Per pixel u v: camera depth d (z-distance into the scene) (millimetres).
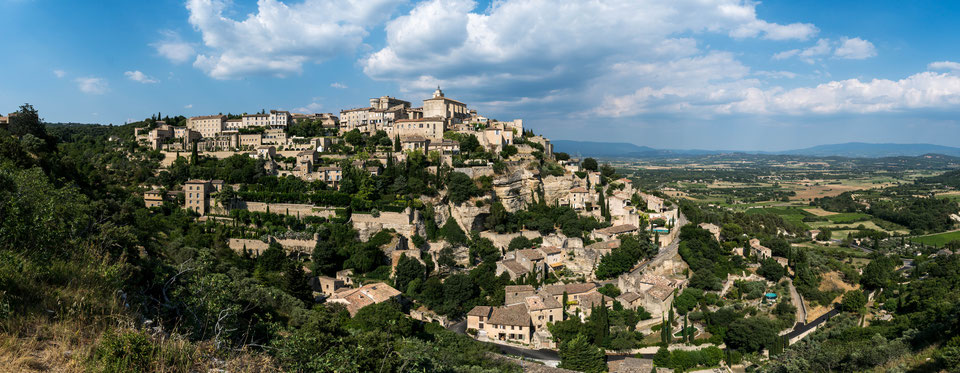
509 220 163125
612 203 177625
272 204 145375
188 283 42781
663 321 107562
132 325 27938
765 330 98000
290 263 112938
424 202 154375
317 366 34438
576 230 161250
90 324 27469
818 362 76312
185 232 130625
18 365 21469
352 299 106250
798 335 110438
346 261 132125
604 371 93312
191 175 165000
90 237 43688
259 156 183000
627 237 150500
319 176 162750
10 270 27594
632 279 125750
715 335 104875
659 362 96375
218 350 31172
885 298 131125
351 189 152625
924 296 117688
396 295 114000
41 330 25094
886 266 166750
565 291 117562
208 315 35938
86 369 23062
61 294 28578
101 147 196875
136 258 48906
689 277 131500
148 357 24781
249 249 128625
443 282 127375
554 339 107125
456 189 159625
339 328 50625
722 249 145500
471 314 113312
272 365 32719
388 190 157125
